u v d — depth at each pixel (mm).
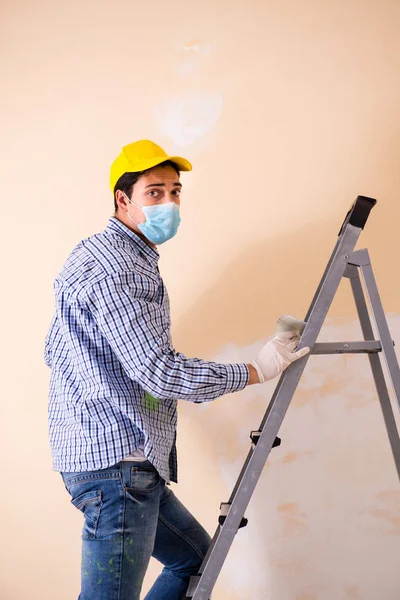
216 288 2078
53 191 2170
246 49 2043
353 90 1980
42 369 2182
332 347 1539
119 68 2125
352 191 1980
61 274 1564
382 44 1964
